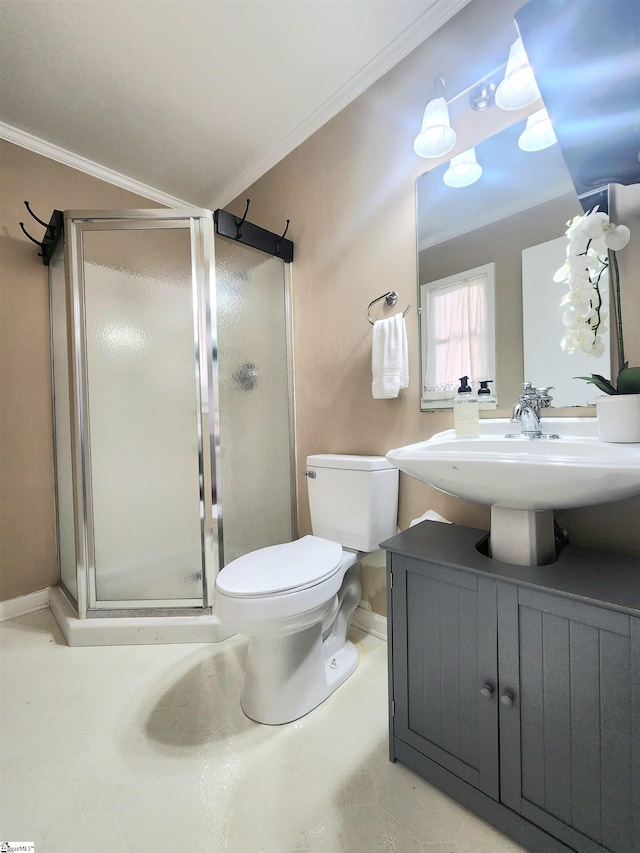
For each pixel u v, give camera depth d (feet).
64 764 3.32
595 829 2.35
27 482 6.26
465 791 2.92
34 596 6.23
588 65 2.93
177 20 4.45
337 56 4.96
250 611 3.43
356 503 4.80
